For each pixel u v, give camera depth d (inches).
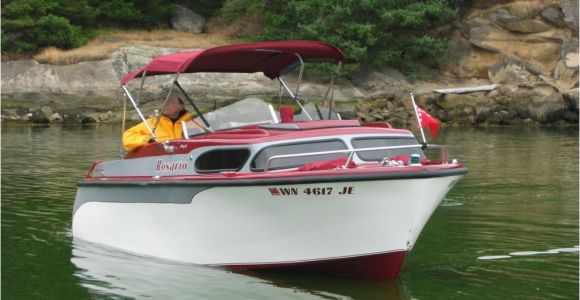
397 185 308.0
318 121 363.6
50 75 1535.4
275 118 380.8
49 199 545.3
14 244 405.7
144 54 1632.6
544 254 384.2
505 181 641.6
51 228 445.7
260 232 333.4
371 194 310.7
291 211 322.0
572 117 1374.3
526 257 378.3
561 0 1616.6
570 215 487.5
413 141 359.6
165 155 368.5
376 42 1631.4
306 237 327.0
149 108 1391.5
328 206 315.9
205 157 353.4
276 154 336.8
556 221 468.4
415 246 403.9
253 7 1798.7
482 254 385.7
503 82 1593.3
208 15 1952.5
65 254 381.4
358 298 309.9
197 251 351.9
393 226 315.9
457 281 336.2
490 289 323.6
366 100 1519.4
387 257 323.3
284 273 343.9
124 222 378.3
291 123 361.1
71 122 1392.7
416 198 310.5
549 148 933.8
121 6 1844.2
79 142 998.4
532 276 343.6
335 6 1638.8
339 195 312.2
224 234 341.1
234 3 1809.8
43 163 762.2
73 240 412.2
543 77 1549.0
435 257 379.9
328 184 310.8
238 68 423.2
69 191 581.9
